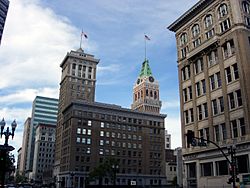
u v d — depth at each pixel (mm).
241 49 43594
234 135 42594
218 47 47875
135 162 122812
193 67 53875
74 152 111625
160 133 133625
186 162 51594
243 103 41312
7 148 30359
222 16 49219
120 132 123500
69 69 140125
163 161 130250
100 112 121688
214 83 48125
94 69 146375
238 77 43469
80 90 139000
